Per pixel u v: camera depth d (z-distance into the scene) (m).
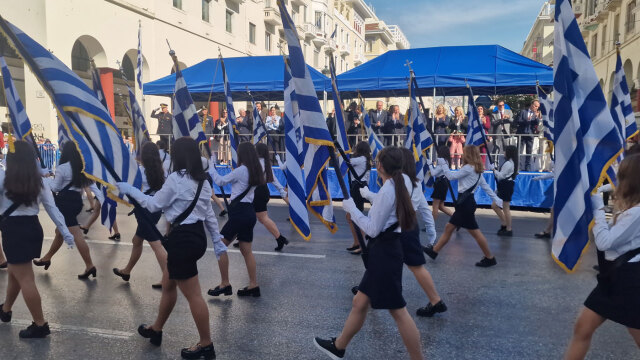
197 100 16.97
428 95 15.05
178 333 4.00
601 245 2.64
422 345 3.79
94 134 3.56
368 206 12.37
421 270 4.38
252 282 4.97
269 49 34.81
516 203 11.76
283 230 8.88
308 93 3.91
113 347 3.71
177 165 3.46
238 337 3.92
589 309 2.76
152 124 22.47
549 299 4.91
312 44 40.22
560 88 3.31
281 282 5.50
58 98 3.38
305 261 6.49
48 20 17.31
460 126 12.81
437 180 8.49
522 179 11.71
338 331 4.05
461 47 13.32
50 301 4.77
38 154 5.82
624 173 2.68
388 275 3.03
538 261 6.54
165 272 3.63
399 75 12.65
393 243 3.09
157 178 4.70
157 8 22.64
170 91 14.64
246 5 30.67
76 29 18.47
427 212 6.49
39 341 3.80
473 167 5.94
